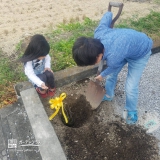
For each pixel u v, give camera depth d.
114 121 3.18
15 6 5.94
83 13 5.64
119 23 4.99
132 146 2.89
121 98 3.48
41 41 2.75
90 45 2.18
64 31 4.78
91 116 3.24
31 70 2.98
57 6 5.95
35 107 2.88
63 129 3.05
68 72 3.61
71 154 2.80
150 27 4.78
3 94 3.47
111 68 2.51
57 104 2.90
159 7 5.73
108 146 2.88
